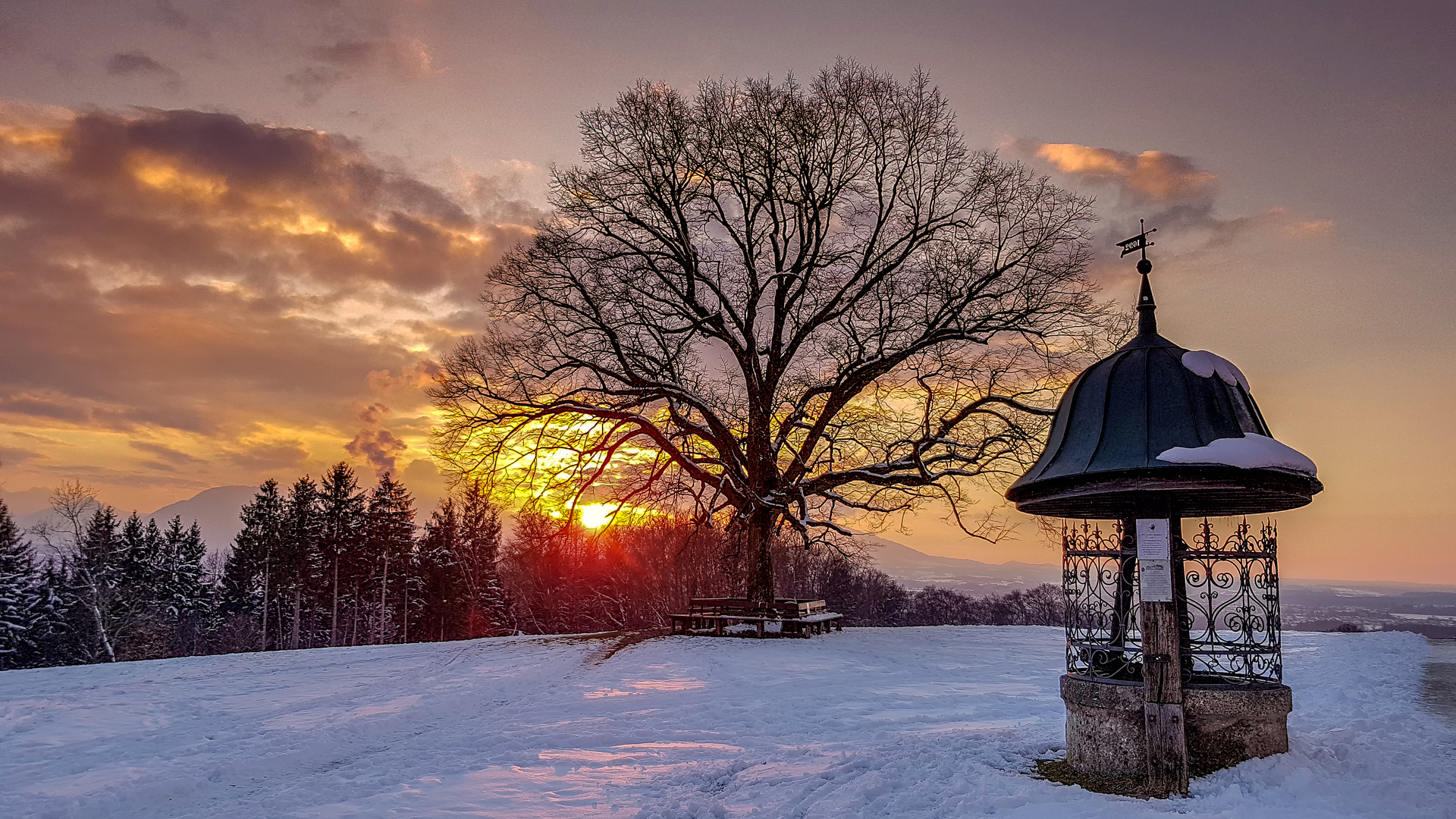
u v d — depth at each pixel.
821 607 26.47
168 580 76.62
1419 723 9.76
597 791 8.70
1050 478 8.12
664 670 18.55
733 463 25.36
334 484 70.81
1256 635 8.65
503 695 16.80
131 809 9.39
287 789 9.47
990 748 9.25
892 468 25.78
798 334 26.50
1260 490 7.62
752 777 8.88
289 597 74.75
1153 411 8.01
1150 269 9.07
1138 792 7.27
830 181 26.59
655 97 26.75
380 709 15.51
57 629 62.56
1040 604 75.06
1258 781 7.11
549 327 26.27
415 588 72.69
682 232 27.20
